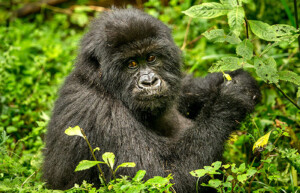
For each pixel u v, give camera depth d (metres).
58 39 20.91
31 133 13.24
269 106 13.16
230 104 10.56
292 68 13.84
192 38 17.59
